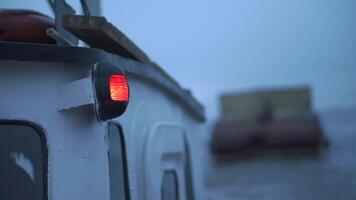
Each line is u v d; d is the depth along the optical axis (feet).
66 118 7.35
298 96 100.58
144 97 10.67
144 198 9.89
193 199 15.05
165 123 11.63
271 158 82.38
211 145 96.12
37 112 7.13
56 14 7.96
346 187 45.27
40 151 7.53
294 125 94.22
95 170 7.70
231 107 102.22
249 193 45.96
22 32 7.77
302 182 50.72
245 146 94.48
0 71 6.91
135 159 9.66
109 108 7.29
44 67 7.16
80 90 7.23
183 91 14.66
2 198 8.53
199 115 17.44
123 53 9.90
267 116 97.14
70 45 7.79
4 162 8.34
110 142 8.56
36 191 7.99
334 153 81.82
